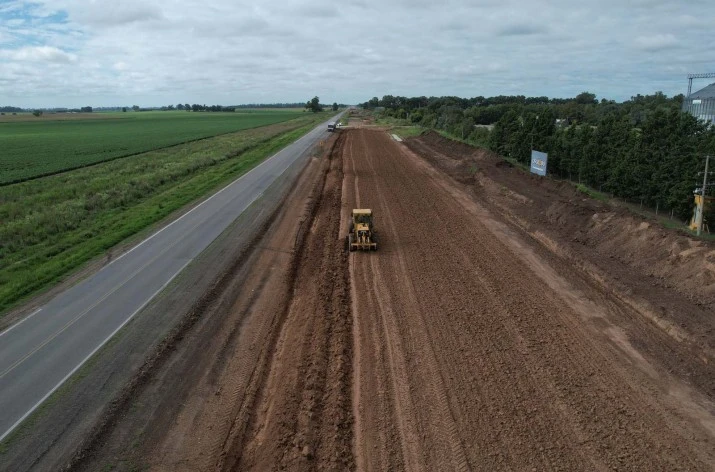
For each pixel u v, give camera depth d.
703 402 13.77
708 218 23.42
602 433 12.51
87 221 32.66
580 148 38.44
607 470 11.29
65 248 27.39
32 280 22.39
